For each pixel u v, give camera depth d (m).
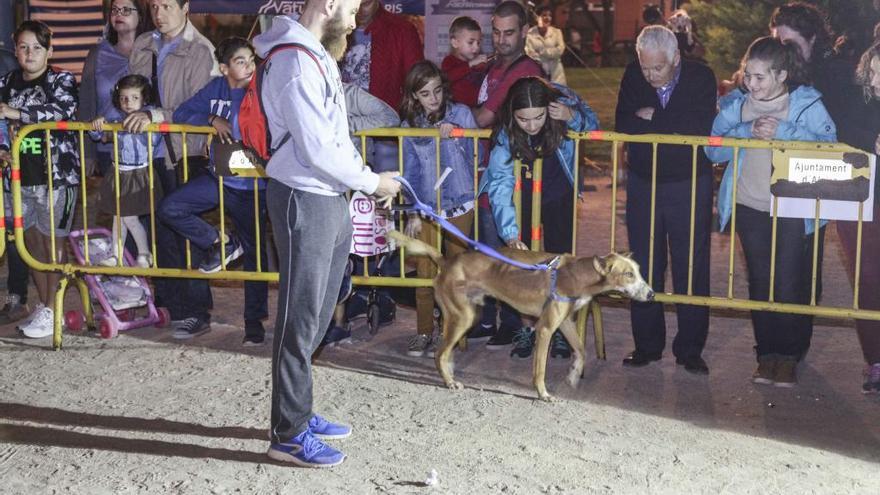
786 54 5.81
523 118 6.00
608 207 11.82
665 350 6.80
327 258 4.73
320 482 4.73
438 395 5.91
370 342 6.96
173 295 7.29
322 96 4.51
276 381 4.86
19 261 7.53
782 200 5.89
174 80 7.02
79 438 5.25
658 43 5.86
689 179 6.17
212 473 4.83
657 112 6.12
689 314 6.36
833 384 6.14
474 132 6.22
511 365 6.47
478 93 7.42
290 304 4.73
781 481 4.77
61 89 7.05
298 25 4.55
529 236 6.58
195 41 7.07
